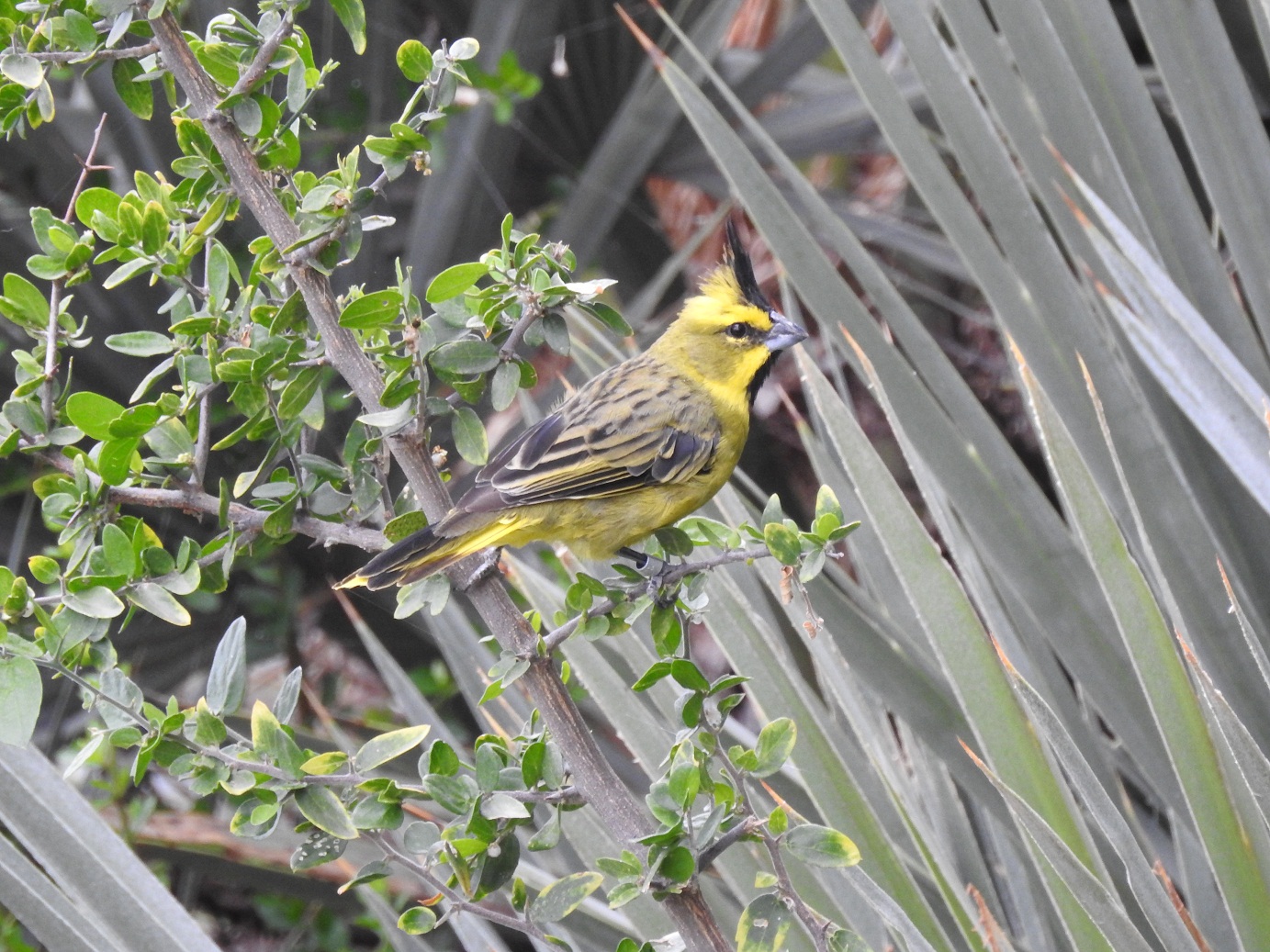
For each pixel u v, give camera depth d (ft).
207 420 18.38
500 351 17.37
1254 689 24.03
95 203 19.40
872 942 21.91
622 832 16.01
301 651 44.52
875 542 28.68
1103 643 24.95
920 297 46.34
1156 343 23.15
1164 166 28.12
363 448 18.62
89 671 29.81
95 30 17.84
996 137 27.76
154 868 41.22
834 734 25.41
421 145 17.53
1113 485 25.63
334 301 17.97
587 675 24.94
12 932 31.83
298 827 16.47
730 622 23.18
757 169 28.14
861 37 27.96
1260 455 22.08
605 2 41.29
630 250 45.80
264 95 17.75
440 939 34.91
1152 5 27.12
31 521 38.91
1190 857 23.59
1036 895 24.61
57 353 18.83
